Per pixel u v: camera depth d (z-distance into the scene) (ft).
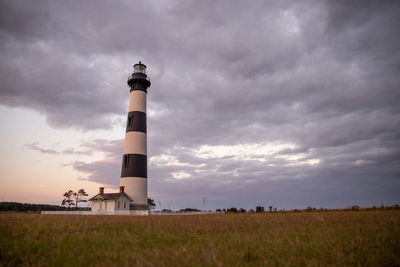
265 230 55.67
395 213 95.61
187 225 66.08
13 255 31.71
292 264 28.25
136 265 26.20
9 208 204.74
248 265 27.96
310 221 74.95
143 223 71.97
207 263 27.84
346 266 28.07
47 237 42.63
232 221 79.36
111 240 42.04
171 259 29.01
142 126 192.13
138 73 199.72
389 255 31.17
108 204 171.73
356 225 59.62
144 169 186.70
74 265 27.71
